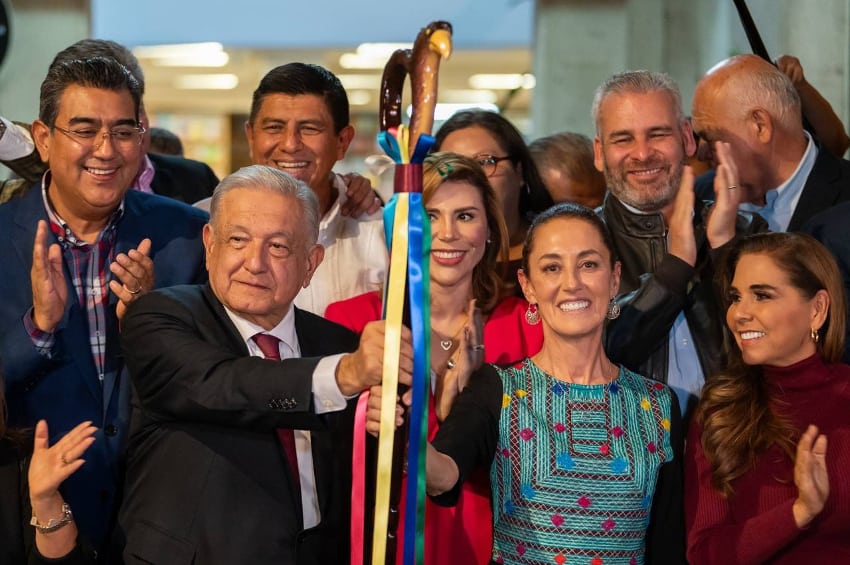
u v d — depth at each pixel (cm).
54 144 320
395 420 261
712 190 429
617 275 317
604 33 855
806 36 631
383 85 258
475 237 331
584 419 298
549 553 291
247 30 941
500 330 342
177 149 586
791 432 303
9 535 283
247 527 272
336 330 308
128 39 927
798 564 296
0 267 325
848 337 334
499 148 401
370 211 395
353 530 271
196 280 340
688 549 301
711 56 822
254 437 279
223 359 271
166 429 280
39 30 834
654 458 298
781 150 389
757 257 312
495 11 916
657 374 340
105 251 334
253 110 386
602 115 365
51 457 273
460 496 312
